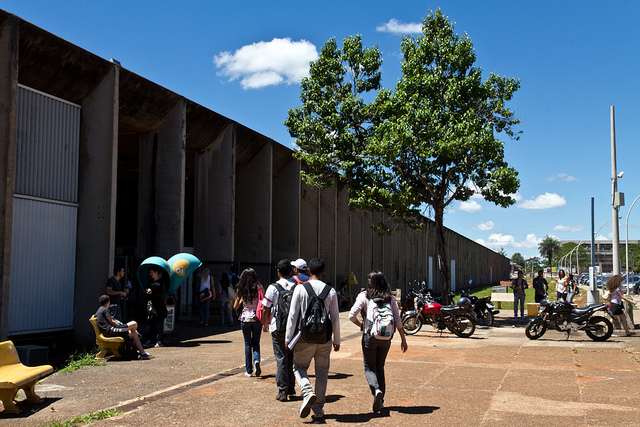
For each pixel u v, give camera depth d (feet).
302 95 76.69
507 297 77.36
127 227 87.81
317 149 74.43
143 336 44.93
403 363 33.09
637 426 18.88
